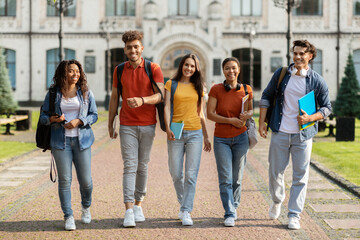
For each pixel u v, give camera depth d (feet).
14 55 100.63
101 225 16.88
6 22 100.32
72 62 16.52
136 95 17.25
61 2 57.11
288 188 23.06
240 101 17.34
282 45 100.07
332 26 99.66
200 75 17.44
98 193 21.97
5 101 58.44
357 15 99.86
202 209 19.11
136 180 17.67
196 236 15.61
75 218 17.79
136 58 17.12
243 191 22.44
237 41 100.37
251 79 89.76
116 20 100.73
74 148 16.57
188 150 17.30
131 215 16.66
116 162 31.40
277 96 16.94
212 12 97.81
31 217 17.85
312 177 25.86
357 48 99.50
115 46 100.78
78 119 16.35
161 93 17.03
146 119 17.19
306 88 16.58
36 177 25.95
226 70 17.30
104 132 50.98
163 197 21.15
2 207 19.33
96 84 101.04
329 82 99.91
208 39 97.71
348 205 19.63
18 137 46.75
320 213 18.44
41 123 16.22
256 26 100.17
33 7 100.22
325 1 99.55
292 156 16.90
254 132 17.57
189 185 17.13
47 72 100.94
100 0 100.58
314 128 16.76
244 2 100.27
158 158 32.99
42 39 100.48
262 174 27.04
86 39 100.78
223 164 17.13
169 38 97.60
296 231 16.16
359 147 38.58
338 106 64.64
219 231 16.17
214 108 17.43
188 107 17.28
